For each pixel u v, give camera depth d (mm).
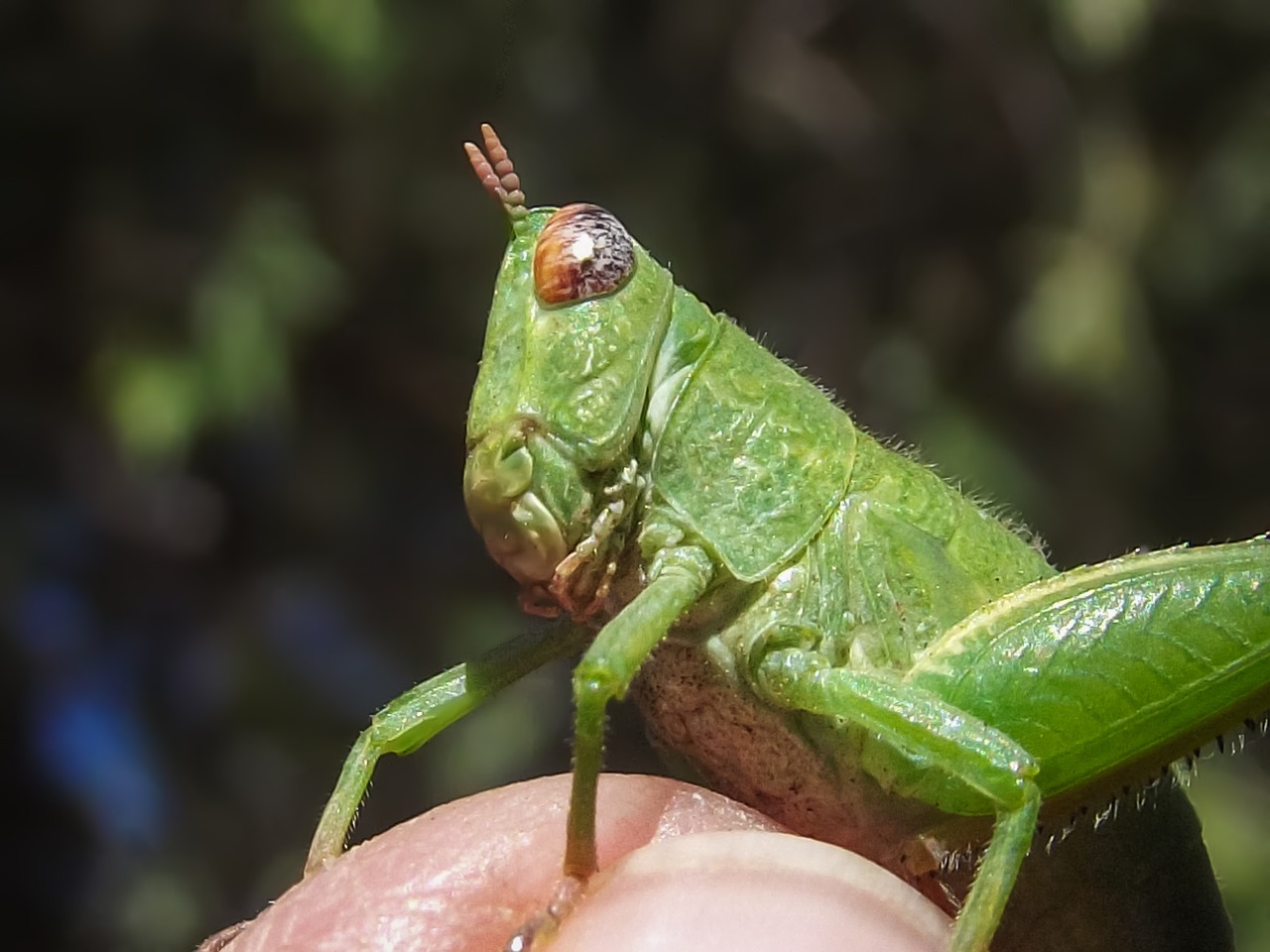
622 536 87
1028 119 199
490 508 86
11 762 171
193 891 170
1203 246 192
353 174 183
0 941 163
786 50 211
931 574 89
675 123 205
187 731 181
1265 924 142
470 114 187
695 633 87
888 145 210
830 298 205
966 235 204
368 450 197
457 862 86
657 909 82
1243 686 86
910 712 84
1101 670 86
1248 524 195
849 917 83
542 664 89
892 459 91
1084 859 89
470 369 195
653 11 207
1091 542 188
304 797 177
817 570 88
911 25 209
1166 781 90
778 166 210
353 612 190
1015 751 83
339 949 84
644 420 87
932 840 88
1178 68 196
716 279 201
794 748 87
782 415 89
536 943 82
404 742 88
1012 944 89
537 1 191
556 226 87
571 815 82
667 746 91
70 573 182
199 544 190
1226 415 197
